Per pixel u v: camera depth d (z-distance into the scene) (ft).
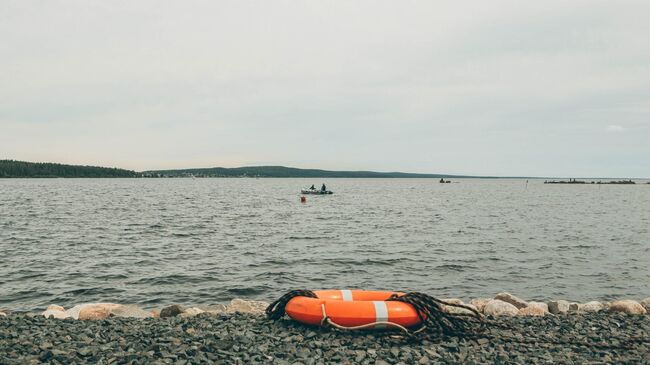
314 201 250.16
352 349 22.62
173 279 58.39
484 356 21.76
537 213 174.50
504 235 105.40
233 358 20.49
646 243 93.15
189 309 32.32
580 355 22.26
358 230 114.62
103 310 30.96
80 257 72.43
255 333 25.23
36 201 217.77
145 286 54.80
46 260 69.41
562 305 34.14
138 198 263.90
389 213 170.09
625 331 26.89
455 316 27.12
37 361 19.54
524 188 609.83
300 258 74.18
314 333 24.89
